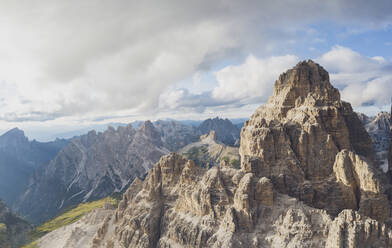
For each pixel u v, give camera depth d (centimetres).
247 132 13125
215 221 10975
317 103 12506
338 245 8056
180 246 11356
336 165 11106
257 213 10438
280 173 11494
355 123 12900
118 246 13050
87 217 18912
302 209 9881
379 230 8150
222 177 12181
